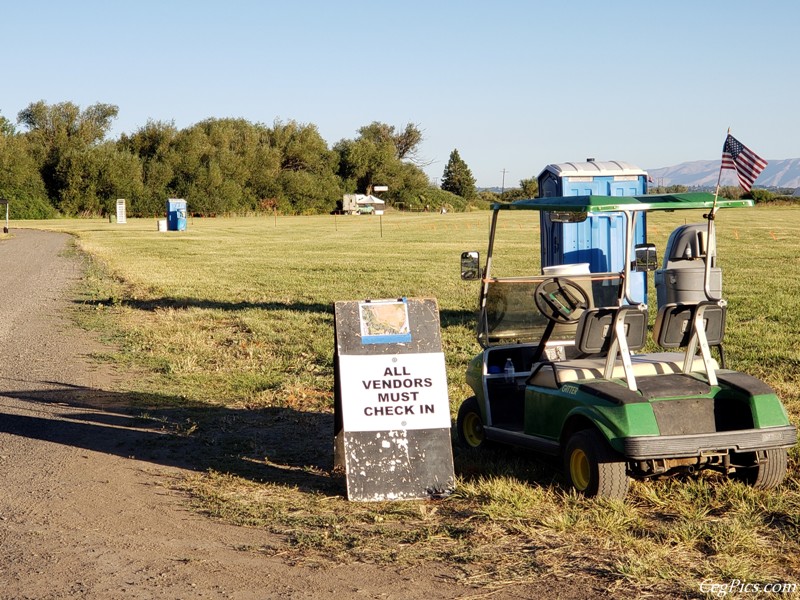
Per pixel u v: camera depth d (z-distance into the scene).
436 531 5.41
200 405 9.48
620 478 5.72
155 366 11.82
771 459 5.91
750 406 5.81
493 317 7.44
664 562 4.82
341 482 6.62
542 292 6.90
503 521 5.54
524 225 67.81
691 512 5.59
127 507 6.05
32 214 90.00
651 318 14.70
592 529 5.32
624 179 11.70
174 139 99.88
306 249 41.56
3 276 26.77
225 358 12.30
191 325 15.74
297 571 4.82
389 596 4.46
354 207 106.50
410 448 6.26
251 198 104.19
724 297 18.53
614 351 6.04
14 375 11.34
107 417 8.98
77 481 6.71
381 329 6.55
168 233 59.28
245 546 5.23
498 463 6.90
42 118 96.00
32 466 7.16
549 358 7.12
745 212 73.06
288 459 7.31
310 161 111.00
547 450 6.37
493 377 7.11
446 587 4.56
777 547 5.04
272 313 17.06
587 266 7.32
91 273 27.44
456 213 103.88
